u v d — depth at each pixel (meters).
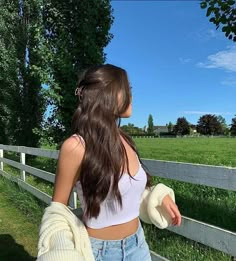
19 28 17.55
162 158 16.08
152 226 4.96
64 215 2.19
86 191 2.20
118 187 2.21
